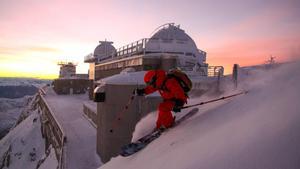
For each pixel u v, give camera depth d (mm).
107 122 14938
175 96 4824
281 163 1904
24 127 56531
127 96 14430
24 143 44750
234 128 3021
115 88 14672
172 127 5102
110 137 14812
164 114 5141
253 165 2051
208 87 9469
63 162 17016
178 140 4008
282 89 3709
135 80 14508
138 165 4141
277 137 2244
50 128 33500
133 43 25078
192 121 4711
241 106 3932
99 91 14891
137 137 6387
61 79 67000
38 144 40438
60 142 22875
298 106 2664
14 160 41156
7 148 51906
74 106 43375
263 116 2908
